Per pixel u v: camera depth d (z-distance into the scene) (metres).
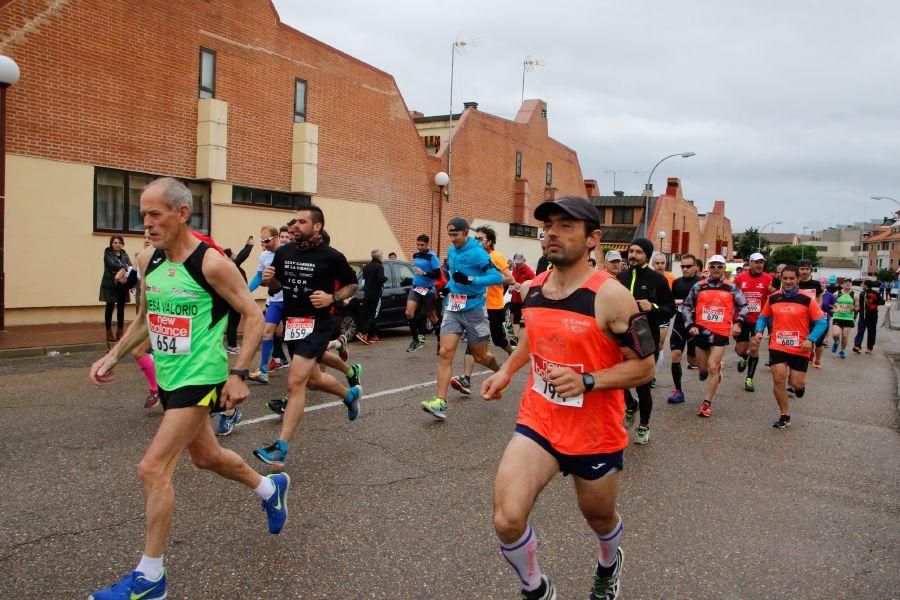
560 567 3.71
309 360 5.27
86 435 5.93
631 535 4.24
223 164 15.88
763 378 10.96
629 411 7.05
